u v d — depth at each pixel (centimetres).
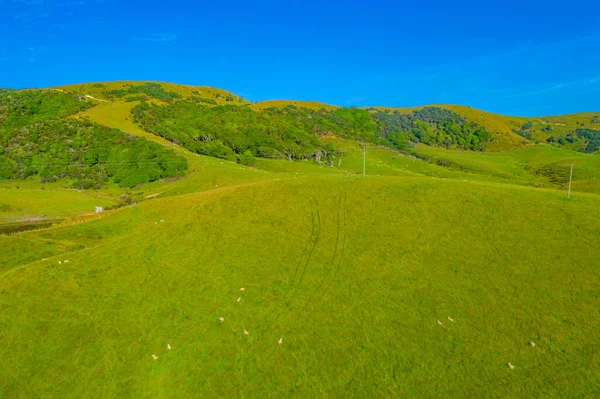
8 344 3506
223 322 3697
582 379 2831
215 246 4938
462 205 5228
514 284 3847
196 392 3017
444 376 2988
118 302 4031
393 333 3431
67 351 3438
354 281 4128
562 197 5256
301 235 5006
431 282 4003
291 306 3847
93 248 5156
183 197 6800
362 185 6081
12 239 5538
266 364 3209
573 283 3769
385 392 2900
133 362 3312
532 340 3219
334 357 3231
